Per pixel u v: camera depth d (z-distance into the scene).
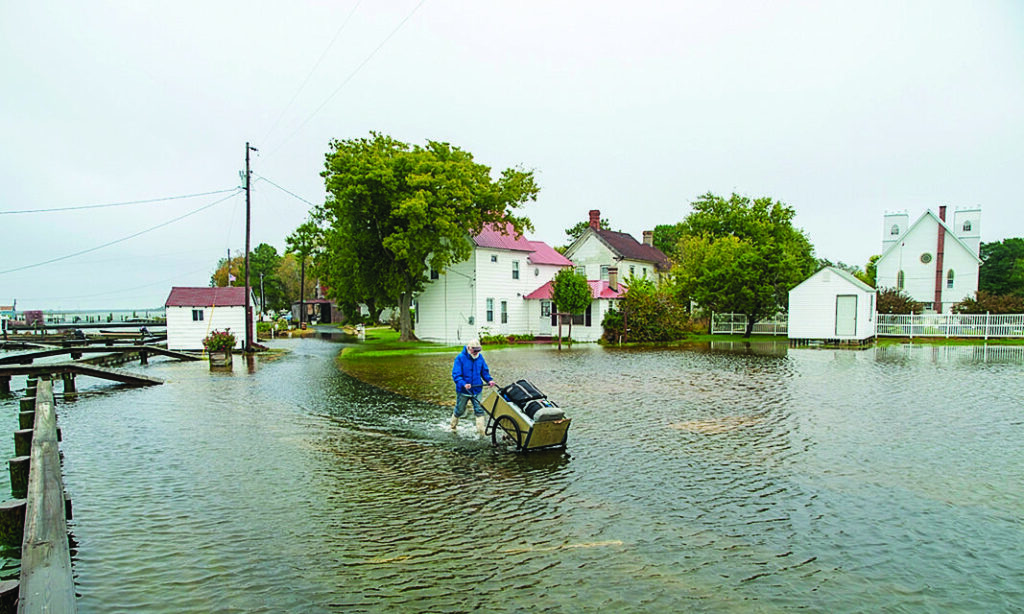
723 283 42.34
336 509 7.19
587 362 25.09
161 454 9.88
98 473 8.77
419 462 9.29
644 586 5.22
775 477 8.45
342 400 15.29
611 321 37.66
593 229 50.59
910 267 47.66
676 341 39.19
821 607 4.87
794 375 20.30
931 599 5.02
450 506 7.29
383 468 8.96
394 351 31.09
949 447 10.13
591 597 5.02
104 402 15.74
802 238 50.91
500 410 10.34
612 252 49.12
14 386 21.66
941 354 28.84
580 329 39.41
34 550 5.05
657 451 9.93
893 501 7.46
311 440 10.80
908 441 10.57
